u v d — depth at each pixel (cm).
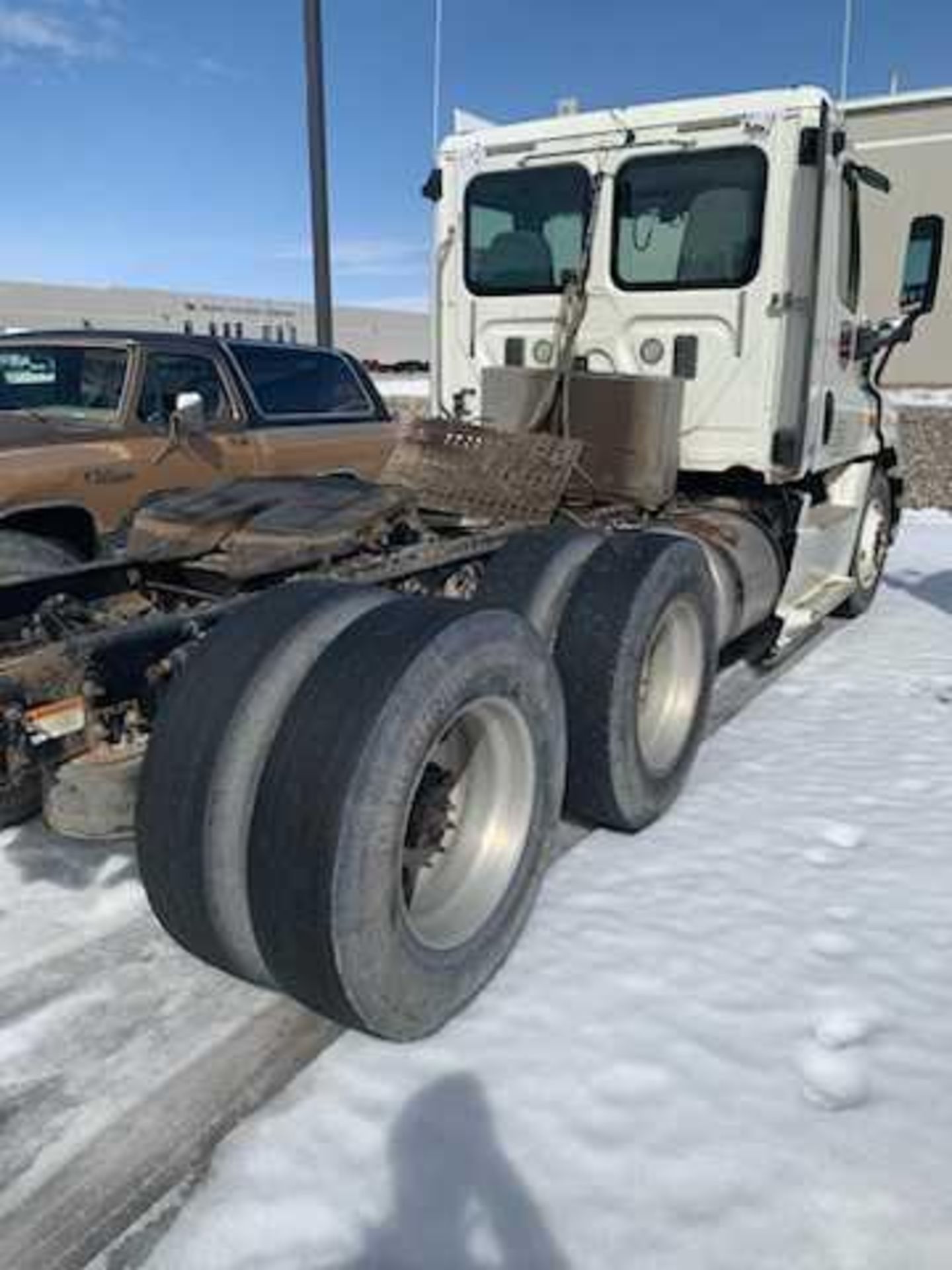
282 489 384
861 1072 230
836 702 516
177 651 264
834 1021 248
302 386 688
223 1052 239
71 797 242
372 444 720
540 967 272
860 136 1845
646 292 511
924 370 1905
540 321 549
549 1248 185
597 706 324
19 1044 241
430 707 226
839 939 285
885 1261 182
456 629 233
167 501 368
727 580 451
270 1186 199
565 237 534
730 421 502
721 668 493
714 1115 217
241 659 233
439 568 383
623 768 331
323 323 1016
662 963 273
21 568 494
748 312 489
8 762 228
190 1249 186
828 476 637
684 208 496
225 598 335
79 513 546
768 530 524
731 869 327
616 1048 238
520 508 434
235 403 630
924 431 1345
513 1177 201
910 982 265
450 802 260
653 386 467
